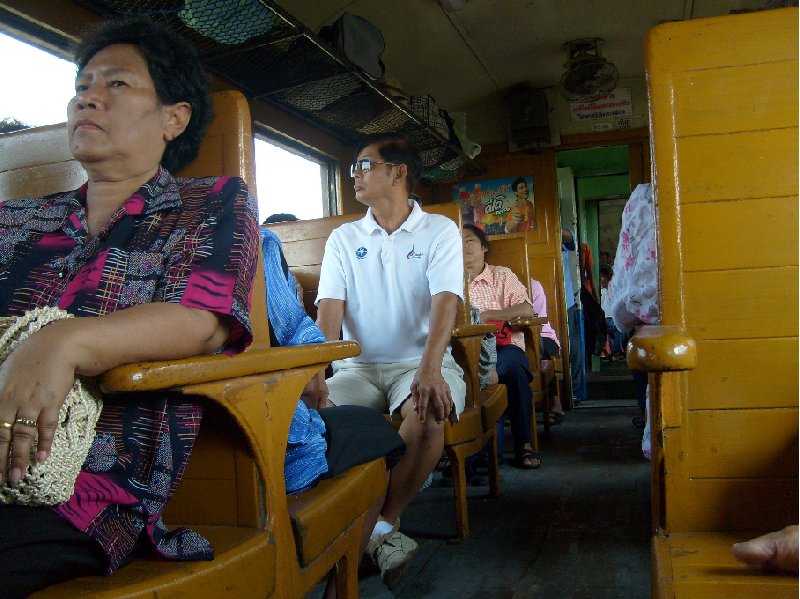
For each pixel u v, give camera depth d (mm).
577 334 7105
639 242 2104
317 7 4555
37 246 1211
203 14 2984
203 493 1166
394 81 4727
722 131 1271
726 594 974
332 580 1532
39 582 883
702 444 1268
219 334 1093
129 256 1117
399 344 2592
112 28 1281
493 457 3285
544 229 7352
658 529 1273
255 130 4230
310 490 1395
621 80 7227
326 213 5227
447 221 2594
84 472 963
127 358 922
